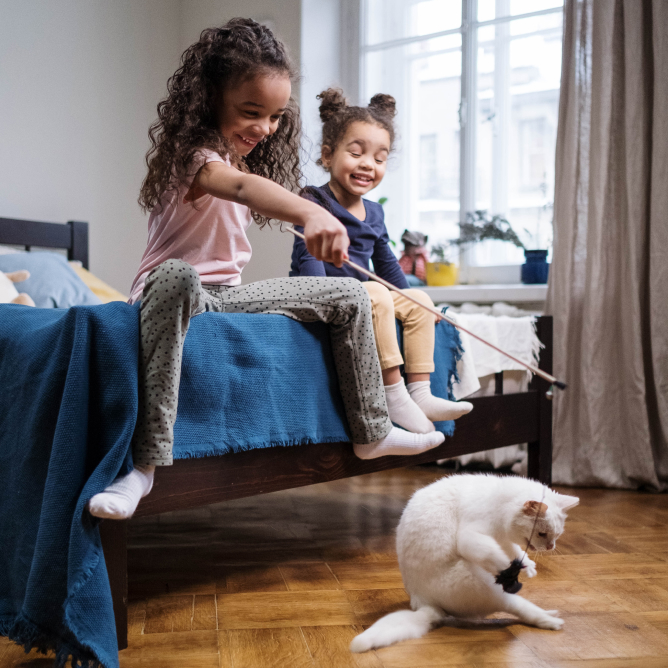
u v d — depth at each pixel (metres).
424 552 1.13
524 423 2.13
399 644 1.06
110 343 1.00
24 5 2.80
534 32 3.00
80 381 0.97
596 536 1.73
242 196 1.07
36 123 2.85
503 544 1.10
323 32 3.25
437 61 3.24
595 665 0.99
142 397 1.03
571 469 2.51
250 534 1.75
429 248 3.18
